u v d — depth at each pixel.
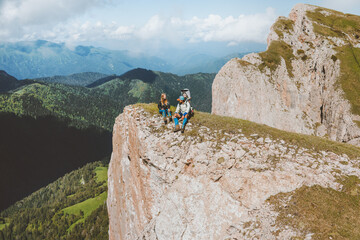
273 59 74.94
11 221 158.88
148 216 17.69
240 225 12.91
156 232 15.80
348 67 66.44
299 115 68.94
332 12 88.94
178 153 16.06
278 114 68.00
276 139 15.52
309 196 12.23
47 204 185.38
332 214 11.09
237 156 14.88
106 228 116.56
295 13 93.12
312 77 72.50
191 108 18.20
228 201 14.01
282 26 88.31
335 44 73.19
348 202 11.52
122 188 23.67
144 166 17.86
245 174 14.19
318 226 10.62
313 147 14.73
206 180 15.04
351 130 57.72
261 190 13.48
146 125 18.17
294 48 80.38
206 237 13.66
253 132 16.17
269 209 12.54
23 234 138.50
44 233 136.38
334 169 13.20
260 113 67.25
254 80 69.69
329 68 69.00
